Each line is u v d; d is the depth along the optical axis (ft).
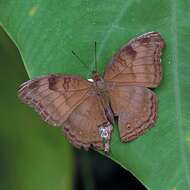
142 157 1.50
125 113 1.53
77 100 1.53
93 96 1.53
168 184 1.49
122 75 1.53
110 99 1.53
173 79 1.52
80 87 1.53
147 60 1.51
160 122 1.51
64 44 1.53
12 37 1.51
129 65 1.52
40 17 1.53
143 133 1.51
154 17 1.53
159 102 1.52
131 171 1.50
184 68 1.52
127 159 1.50
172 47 1.53
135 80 1.52
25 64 1.51
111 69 1.53
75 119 1.53
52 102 1.52
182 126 1.51
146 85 1.52
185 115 1.51
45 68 1.52
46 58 1.52
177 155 1.50
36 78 1.51
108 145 1.52
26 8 1.53
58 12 1.53
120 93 1.53
